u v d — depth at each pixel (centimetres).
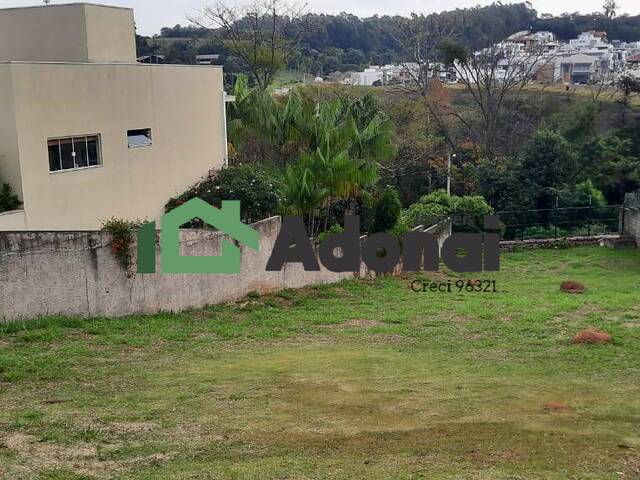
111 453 673
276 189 1895
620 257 2516
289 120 2431
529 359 1112
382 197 2116
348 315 1455
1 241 1080
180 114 1880
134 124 1709
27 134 1405
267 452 685
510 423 778
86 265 1193
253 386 912
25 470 620
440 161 3653
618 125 4422
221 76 2061
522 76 4225
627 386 952
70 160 1534
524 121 4294
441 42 4022
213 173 1989
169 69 1820
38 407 796
